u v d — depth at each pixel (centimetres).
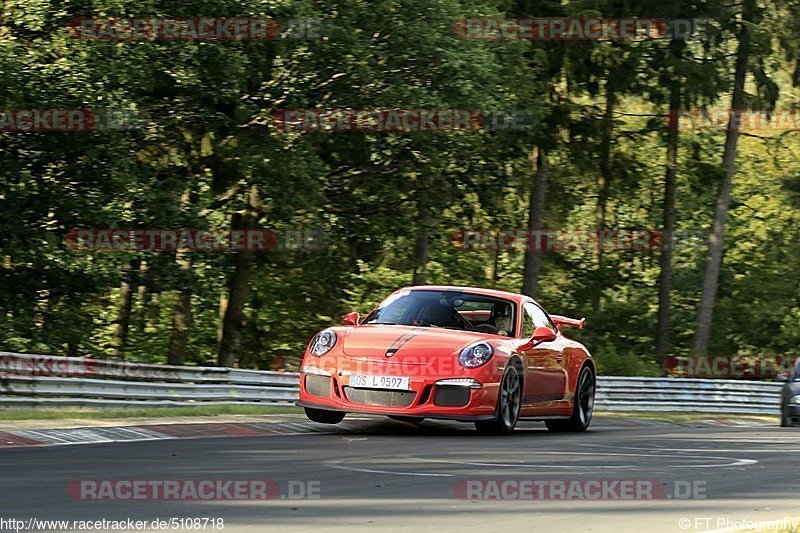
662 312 13112
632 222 15338
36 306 8456
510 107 9506
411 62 9119
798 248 14812
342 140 9438
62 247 7850
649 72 11831
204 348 13112
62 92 7356
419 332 4106
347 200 9881
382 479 2598
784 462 3406
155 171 9088
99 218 7894
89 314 8875
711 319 13888
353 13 8619
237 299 10144
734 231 15650
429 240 11200
